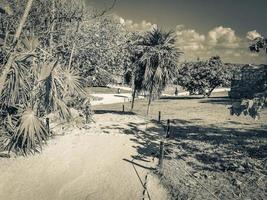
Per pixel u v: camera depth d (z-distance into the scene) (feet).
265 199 28.86
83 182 33.81
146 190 31.65
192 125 63.98
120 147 46.03
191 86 155.53
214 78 144.46
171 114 80.74
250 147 44.91
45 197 30.30
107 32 92.53
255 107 25.62
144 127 60.70
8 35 39.01
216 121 68.95
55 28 51.16
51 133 50.06
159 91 76.84
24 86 36.45
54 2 47.65
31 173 35.42
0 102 37.09
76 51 69.62
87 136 51.37
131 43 81.61
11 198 29.78
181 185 32.37
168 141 50.03
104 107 110.83
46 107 37.78
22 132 35.09
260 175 34.27
